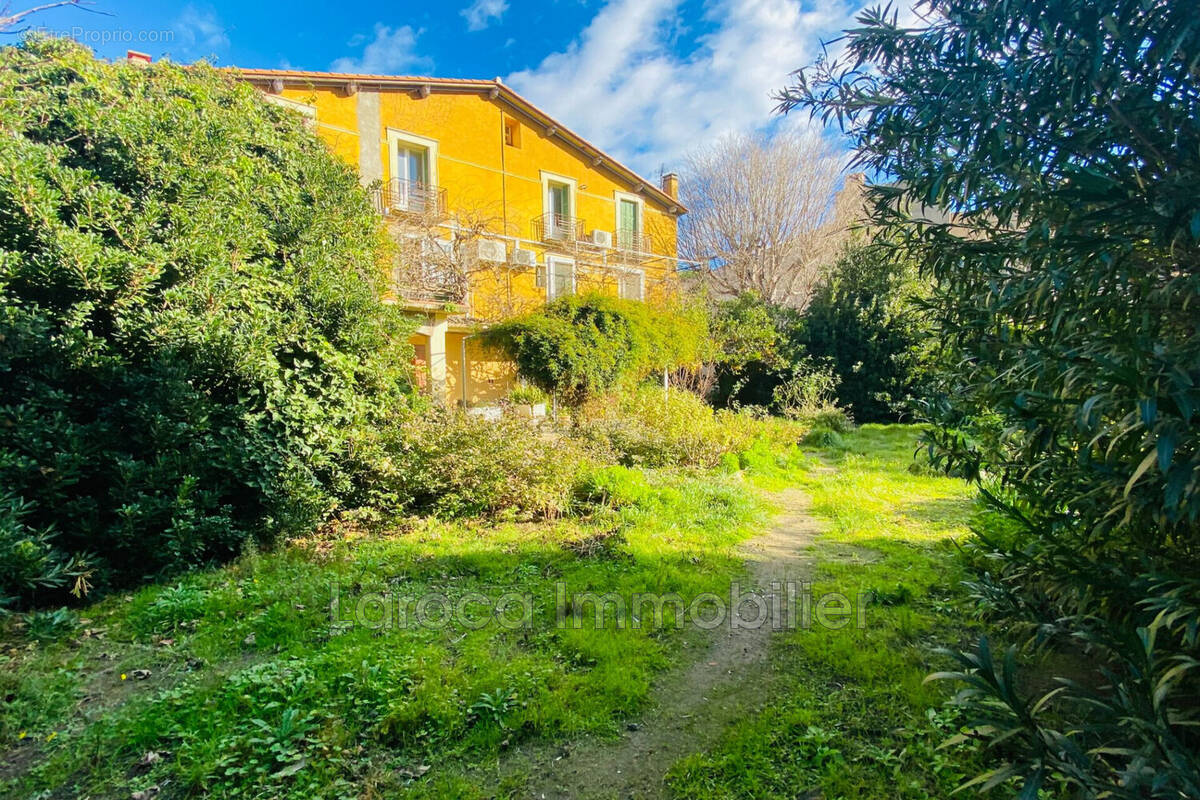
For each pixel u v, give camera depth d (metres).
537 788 2.04
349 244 6.46
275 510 4.77
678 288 17.86
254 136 6.02
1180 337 1.55
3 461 3.47
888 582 3.89
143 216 4.41
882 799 1.92
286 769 2.07
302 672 2.67
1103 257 1.47
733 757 2.16
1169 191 1.32
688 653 3.03
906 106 1.93
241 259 5.11
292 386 5.14
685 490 6.53
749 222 23.38
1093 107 1.57
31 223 3.92
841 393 16.11
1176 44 1.21
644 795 2.01
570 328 12.30
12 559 3.23
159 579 3.96
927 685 2.57
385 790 2.02
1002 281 2.07
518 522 5.57
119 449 4.15
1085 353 1.60
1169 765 1.21
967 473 2.55
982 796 1.89
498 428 6.03
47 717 2.41
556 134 17.31
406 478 5.56
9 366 3.68
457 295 14.03
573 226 17.58
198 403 4.35
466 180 15.48
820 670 2.81
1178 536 1.76
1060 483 2.12
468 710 2.42
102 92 4.96
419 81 14.30
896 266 3.62
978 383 2.33
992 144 1.65
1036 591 2.32
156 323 4.24
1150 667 1.42
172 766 2.10
